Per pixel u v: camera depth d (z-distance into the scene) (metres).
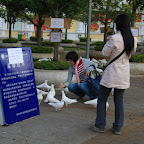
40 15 16.19
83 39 31.94
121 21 4.40
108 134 4.61
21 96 5.18
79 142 4.23
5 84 4.89
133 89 8.59
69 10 11.63
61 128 4.84
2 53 4.86
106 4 15.46
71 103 6.38
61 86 6.41
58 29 9.29
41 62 8.66
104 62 11.99
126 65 4.45
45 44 21.44
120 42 4.34
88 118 5.46
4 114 4.88
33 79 5.44
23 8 14.91
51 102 6.36
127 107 6.46
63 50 20.97
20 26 37.00
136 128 4.94
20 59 5.16
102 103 4.63
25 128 4.80
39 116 5.51
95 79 6.48
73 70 6.64
